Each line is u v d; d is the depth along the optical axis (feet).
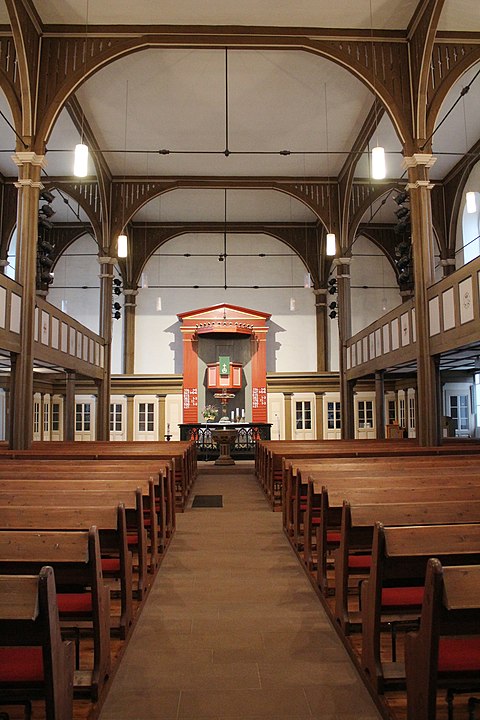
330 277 75.41
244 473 48.44
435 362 36.09
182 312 76.02
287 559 20.74
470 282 30.14
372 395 71.56
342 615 13.33
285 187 58.80
